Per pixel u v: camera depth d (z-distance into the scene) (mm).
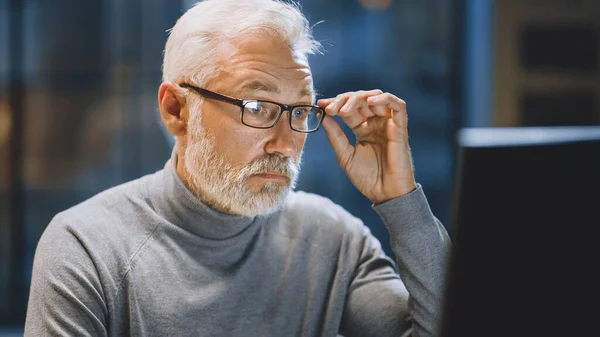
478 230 559
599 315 580
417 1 3305
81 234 964
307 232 1107
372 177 1065
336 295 1093
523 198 556
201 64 946
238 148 935
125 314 963
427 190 3463
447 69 3221
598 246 573
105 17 3678
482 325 563
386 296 1082
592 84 3127
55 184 3789
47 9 3652
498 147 552
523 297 562
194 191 999
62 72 3701
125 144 3770
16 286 3670
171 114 1005
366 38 3402
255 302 1039
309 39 979
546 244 562
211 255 1001
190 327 977
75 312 905
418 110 3367
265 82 921
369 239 1165
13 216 3742
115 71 3715
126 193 1036
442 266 1021
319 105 1065
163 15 3625
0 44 3658
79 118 3768
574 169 565
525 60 3107
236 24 938
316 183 3719
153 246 988
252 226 1033
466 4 3148
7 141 3727
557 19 3086
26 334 913
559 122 3113
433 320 1001
